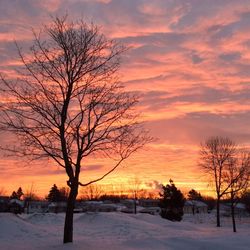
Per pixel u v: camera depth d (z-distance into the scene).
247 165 52.84
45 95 20.83
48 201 121.56
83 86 21.30
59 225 41.78
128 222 42.44
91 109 21.12
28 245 22.48
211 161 56.19
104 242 21.69
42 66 21.09
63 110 20.75
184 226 47.53
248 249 17.61
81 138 20.84
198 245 19.16
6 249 19.98
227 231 42.19
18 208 94.75
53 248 19.08
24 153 20.84
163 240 20.91
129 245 19.94
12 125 20.42
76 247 18.94
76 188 20.73
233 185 51.12
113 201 134.25
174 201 65.12
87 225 41.59
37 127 20.69
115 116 21.55
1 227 31.06
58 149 20.97
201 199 131.38
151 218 51.16
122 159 22.05
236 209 101.88
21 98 20.67
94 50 21.67
